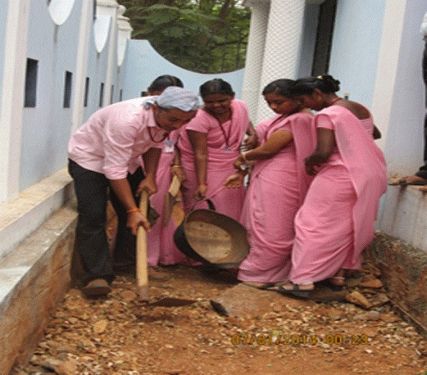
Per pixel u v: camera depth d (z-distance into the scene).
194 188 5.42
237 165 5.08
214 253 5.12
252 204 4.98
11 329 2.95
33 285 3.34
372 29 6.19
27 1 3.90
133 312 4.26
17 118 3.95
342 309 4.59
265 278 4.89
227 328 4.14
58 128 5.54
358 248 4.62
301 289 4.56
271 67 8.19
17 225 3.57
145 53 14.02
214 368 3.54
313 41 10.48
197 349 3.78
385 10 5.55
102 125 4.28
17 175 4.12
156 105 4.03
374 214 4.62
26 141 4.37
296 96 4.73
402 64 5.27
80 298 4.37
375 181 4.54
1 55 3.68
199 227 5.18
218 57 20.47
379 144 5.45
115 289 4.68
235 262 5.02
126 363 3.48
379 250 5.05
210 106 5.07
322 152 4.47
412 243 4.76
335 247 4.56
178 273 5.35
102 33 9.37
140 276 4.01
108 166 4.11
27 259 3.38
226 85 5.02
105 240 4.51
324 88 4.68
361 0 6.75
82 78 6.50
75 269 4.66
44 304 3.66
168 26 17.45
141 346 3.74
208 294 4.82
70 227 4.34
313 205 4.61
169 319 4.20
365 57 6.38
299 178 4.83
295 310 4.48
